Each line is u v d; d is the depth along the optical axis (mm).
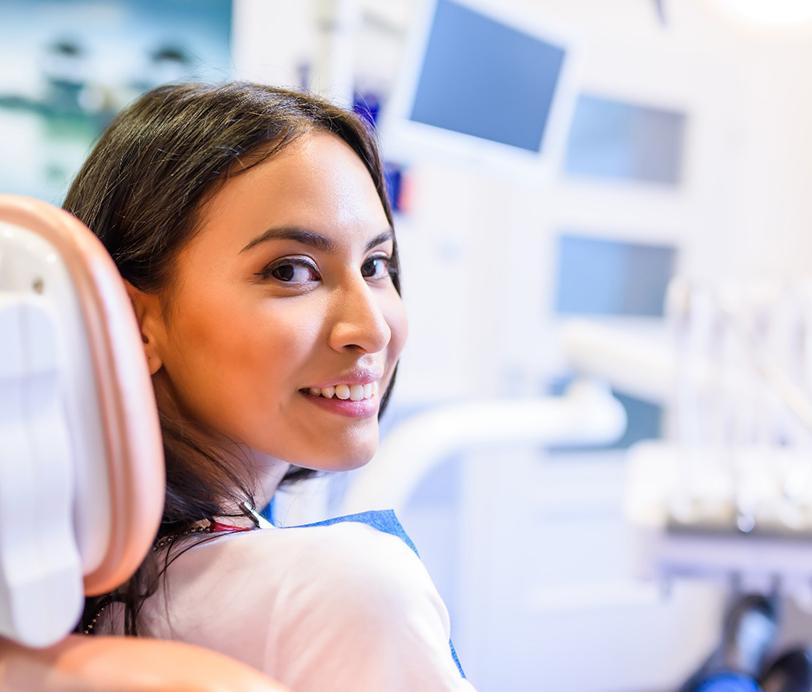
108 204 593
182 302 562
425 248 2314
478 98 1365
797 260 2730
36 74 1829
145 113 611
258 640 504
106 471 406
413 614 487
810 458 1424
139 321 586
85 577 436
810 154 2709
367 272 615
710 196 2656
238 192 554
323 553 503
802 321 1259
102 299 406
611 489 2639
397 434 1598
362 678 479
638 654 2680
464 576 2471
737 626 1968
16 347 370
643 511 1248
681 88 2564
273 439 568
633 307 2672
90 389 403
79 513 409
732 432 1325
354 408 576
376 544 509
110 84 1887
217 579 530
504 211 2406
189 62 1944
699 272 2668
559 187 2473
